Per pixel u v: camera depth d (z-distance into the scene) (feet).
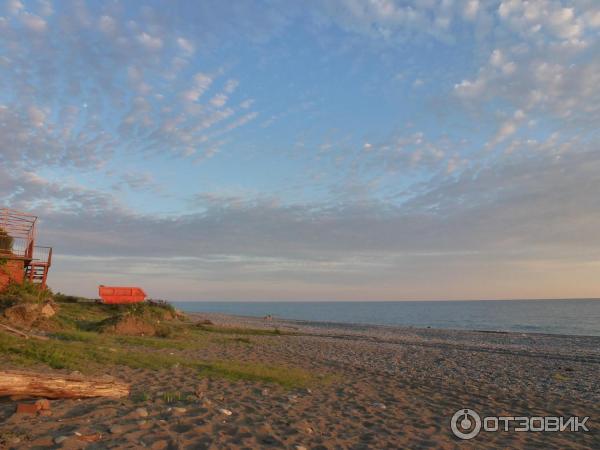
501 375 54.03
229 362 48.85
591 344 108.27
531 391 43.68
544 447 25.16
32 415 21.42
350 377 46.14
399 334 138.41
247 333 108.27
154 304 130.82
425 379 48.06
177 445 18.95
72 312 94.17
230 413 25.54
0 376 22.84
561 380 51.31
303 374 43.80
